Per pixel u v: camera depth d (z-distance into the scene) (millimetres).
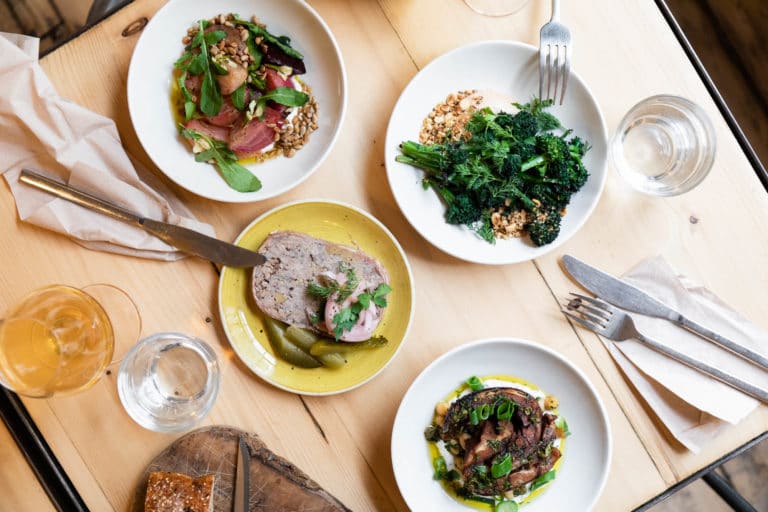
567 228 898
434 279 900
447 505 885
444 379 889
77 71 870
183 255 883
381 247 887
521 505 889
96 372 843
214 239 853
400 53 902
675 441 902
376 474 882
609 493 897
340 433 884
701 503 1144
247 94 867
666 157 911
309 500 857
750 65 1199
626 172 911
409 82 880
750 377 907
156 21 853
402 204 876
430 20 903
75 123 852
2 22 1114
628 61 915
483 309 902
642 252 916
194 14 868
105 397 868
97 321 850
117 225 870
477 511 886
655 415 905
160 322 878
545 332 904
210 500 838
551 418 874
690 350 910
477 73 900
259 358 883
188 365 878
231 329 878
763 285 916
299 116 884
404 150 883
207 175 877
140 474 864
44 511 856
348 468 882
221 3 869
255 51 867
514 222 896
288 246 878
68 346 850
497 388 877
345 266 877
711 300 913
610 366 907
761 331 906
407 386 893
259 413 879
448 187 891
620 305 905
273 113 869
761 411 905
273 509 856
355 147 901
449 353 858
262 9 875
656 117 910
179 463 855
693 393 894
